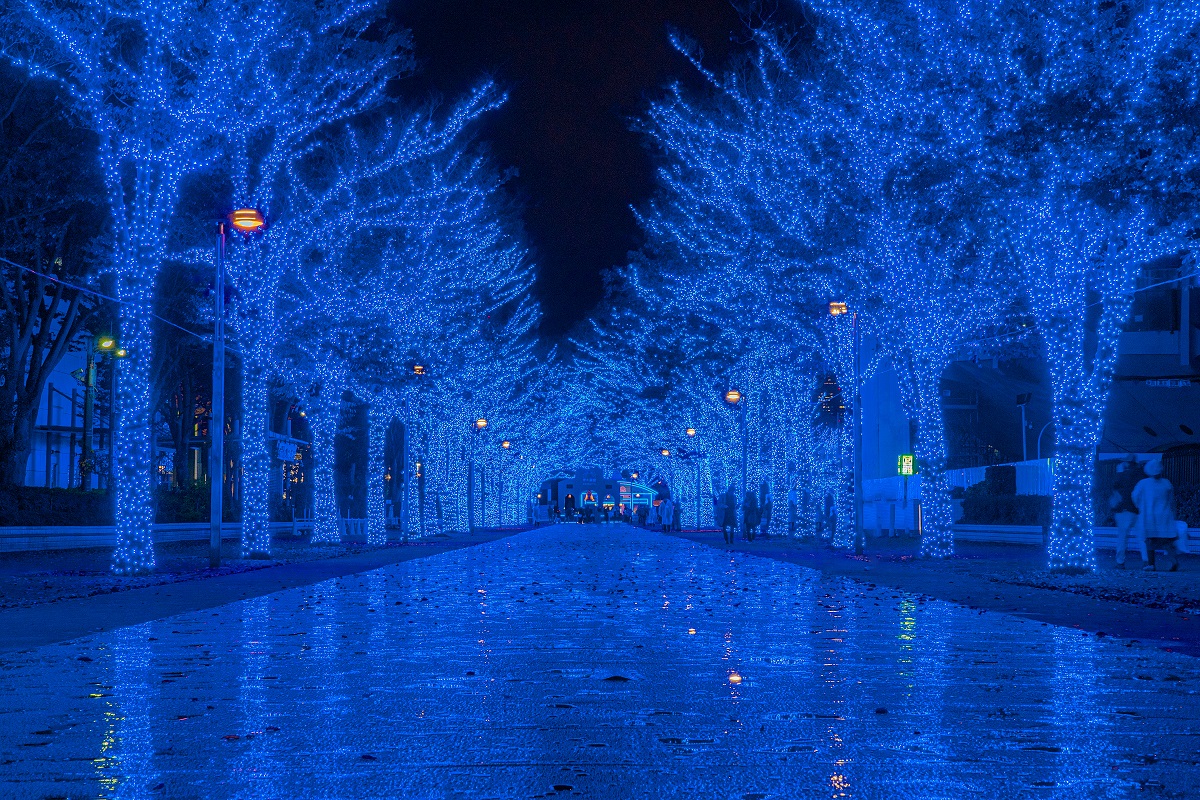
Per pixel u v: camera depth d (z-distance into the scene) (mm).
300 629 12219
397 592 17953
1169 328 41438
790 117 27203
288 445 58062
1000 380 49344
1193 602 15398
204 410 57938
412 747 6176
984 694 7867
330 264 31312
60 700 7629
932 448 28656
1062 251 21125
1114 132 16609
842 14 22141
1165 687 8164
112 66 23234
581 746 6203
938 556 28703
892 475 53156
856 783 5395
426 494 51875
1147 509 22484
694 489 73000
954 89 19906
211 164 27344
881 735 6488
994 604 15594
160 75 21859
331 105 26422
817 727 6719
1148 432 41031
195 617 13664
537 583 20219
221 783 5391
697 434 60094
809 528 45562
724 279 35469
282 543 44375
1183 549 25031
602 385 72250
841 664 9398
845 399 34031
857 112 25125
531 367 65812
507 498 90500
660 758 5914
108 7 21094
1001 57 19562
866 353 50375
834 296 31531
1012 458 52688
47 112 29250
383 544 41031
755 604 15570
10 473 34719
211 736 6445
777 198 28297
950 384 52750
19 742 6270
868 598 16656
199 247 30047
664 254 42844
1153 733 6531
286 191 30438
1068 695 7820
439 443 53938
